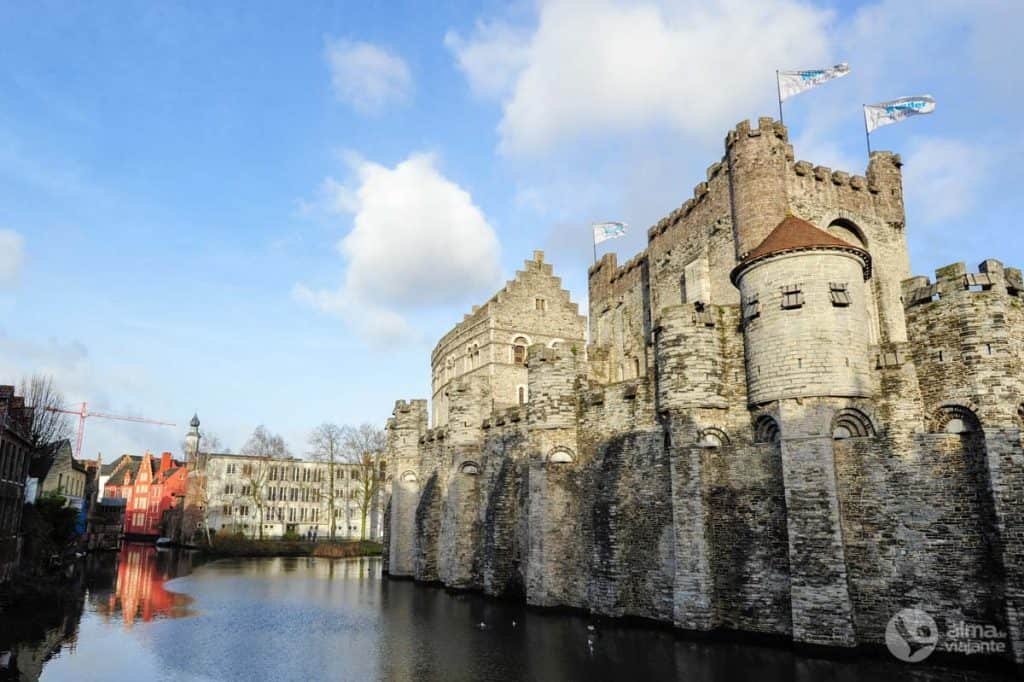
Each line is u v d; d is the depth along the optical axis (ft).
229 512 383.45
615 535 110.22
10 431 150.82
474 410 159.74
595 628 104.01
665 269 154.51
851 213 128.47
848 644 82.33
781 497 93.56
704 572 96.27
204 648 95.40
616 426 118.32
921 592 82.12
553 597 122.52
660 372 106.73
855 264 94.17
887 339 126.31
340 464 384.27
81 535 310.45
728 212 130.72
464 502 156.15
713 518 98.99
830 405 88.99
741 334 102.58
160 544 380.78
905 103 131.95
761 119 124.36
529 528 127.24
